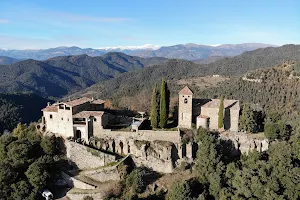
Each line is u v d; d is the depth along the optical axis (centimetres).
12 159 7125
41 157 7125
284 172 6381
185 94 8275
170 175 7162
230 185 6600
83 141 7831
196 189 6700
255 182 6131
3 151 7594
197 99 8800
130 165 7350
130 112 10344
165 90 8306
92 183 6869
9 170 6631
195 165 7231
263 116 9781
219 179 6562
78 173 7281
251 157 7075
